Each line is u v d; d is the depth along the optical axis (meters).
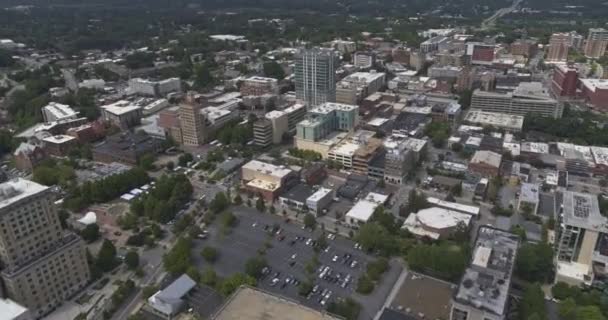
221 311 194.50
